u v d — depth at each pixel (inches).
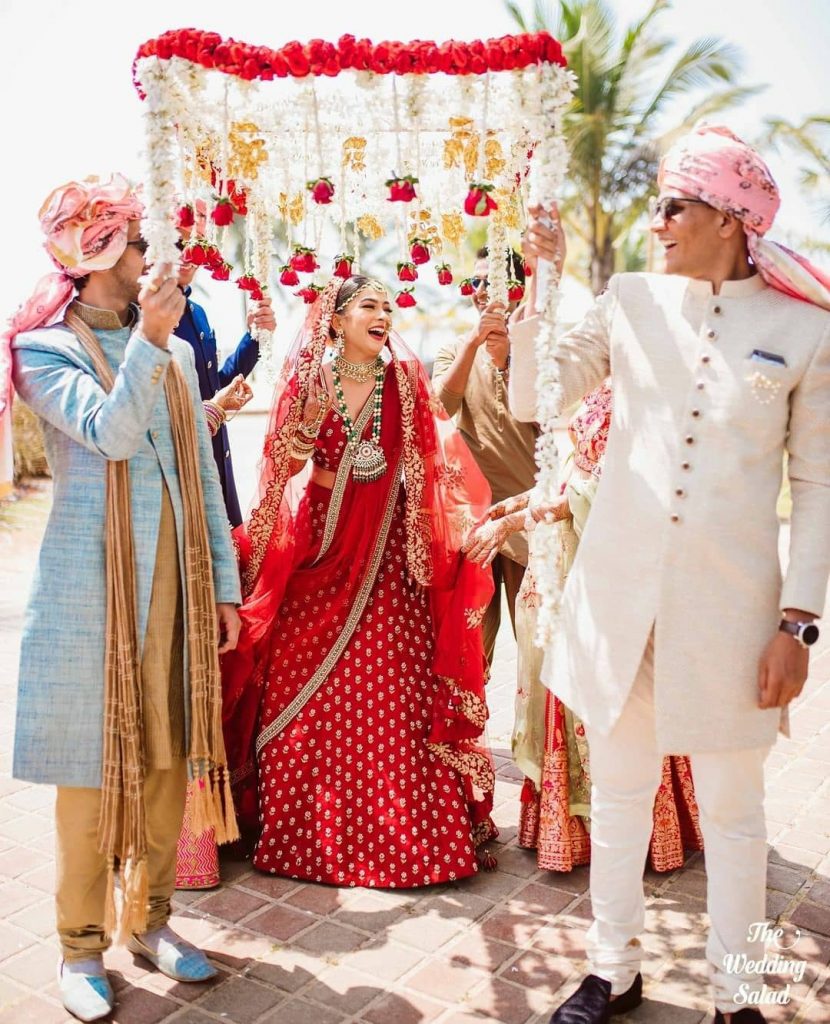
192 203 97.3
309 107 98.3
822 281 87.6
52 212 95.3
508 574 155.6
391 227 115.8
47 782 98.2
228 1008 102.3
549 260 90.7
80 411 94.0
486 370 153.6
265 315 134.1
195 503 104.3
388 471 135.1
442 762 133.0
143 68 89.4
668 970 108.9
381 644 133.9
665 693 89.4
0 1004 102.9
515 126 100.1
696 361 88.7
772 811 147.8
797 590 86.5
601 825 98.4
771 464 89.2
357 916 119.9
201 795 105.2
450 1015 101.2
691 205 87.2
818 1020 99.9
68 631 97.8
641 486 91.4
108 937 105.7
